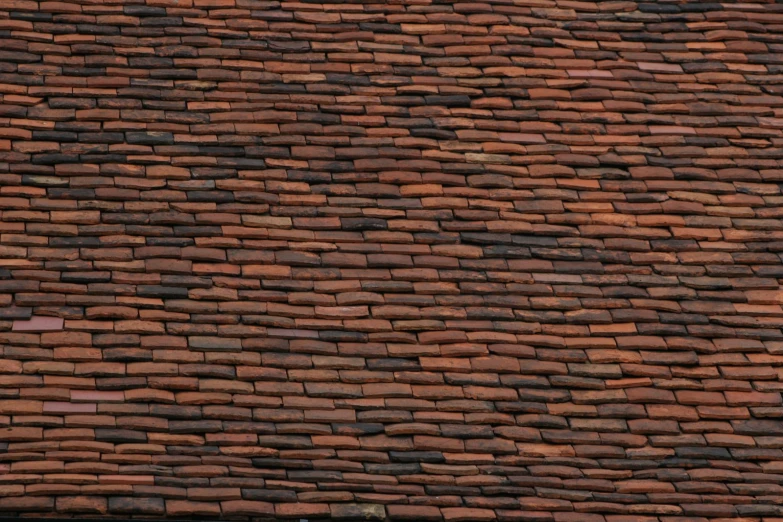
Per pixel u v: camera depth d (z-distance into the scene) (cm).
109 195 1455
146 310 1390
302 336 1405
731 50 1708
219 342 1381
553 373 1427
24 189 1438
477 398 1394
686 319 1482
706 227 1552
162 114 1523
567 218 1534
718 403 1436
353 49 1616
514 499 1351
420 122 1570
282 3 1638
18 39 1545
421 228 1495
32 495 1258
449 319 1441
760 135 1638
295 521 1301
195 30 1596
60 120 1497
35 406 1306
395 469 1342
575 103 1625
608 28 1697
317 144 1536
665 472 1388
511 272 1482
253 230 1461
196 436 1322
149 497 1282
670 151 1606
